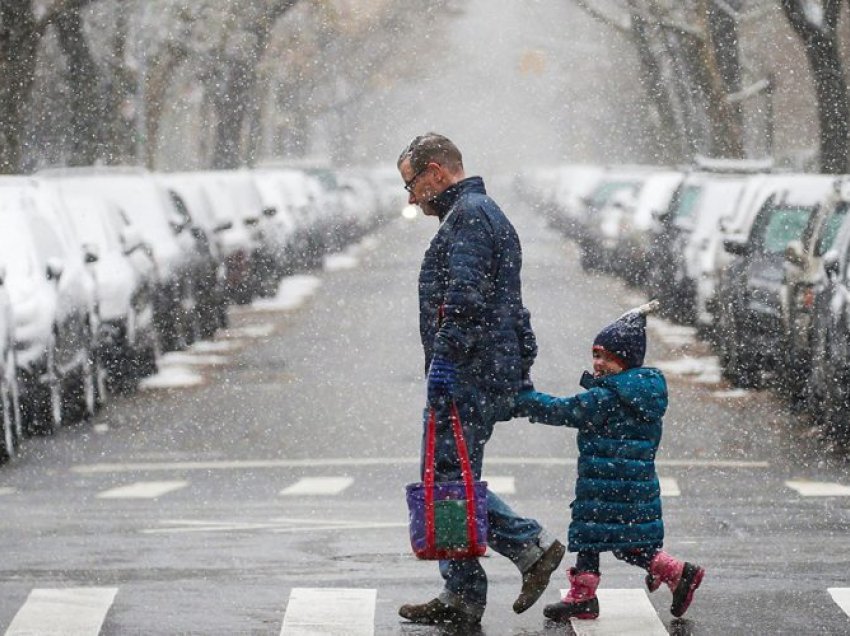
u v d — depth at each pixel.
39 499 29.45
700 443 37.59
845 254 38.25
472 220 18.28
